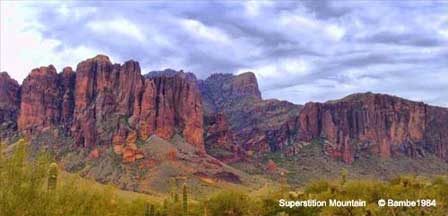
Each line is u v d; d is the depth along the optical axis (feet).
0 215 71.05
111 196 105.29
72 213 80.38
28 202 74.02
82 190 88.12
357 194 248.11
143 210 209.56
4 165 75.56
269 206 262.47
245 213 266.36
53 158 82.64
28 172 77.00
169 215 237.25
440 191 227.61
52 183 79.25
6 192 72.49
